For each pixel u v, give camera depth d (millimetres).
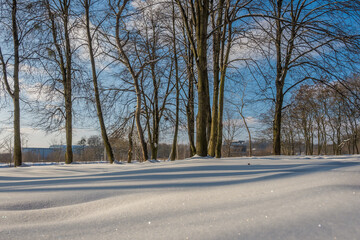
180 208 1251
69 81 12492
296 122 28906
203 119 8086
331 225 848
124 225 1072
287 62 12859
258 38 9125
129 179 2627
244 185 1778
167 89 15781
